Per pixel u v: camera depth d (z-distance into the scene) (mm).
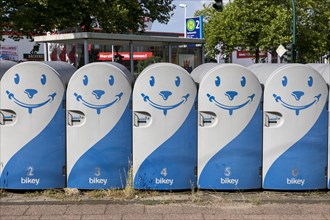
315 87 5559
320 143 5652
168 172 5582
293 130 5586
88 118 5527
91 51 18297
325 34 31438
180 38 17234
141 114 5539
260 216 4805
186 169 5613
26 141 5520
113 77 5516
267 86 5570
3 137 5535
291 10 28750
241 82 5512
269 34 28578
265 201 5316
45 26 17875
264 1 29047
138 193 5562
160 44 18344
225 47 32625
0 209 5008
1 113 5512
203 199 5387
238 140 5570
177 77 5488
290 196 5574
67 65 6562
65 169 5668
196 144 5633
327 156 5727
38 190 5629
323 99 5602
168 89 5484
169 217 4770
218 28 31031
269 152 5641
